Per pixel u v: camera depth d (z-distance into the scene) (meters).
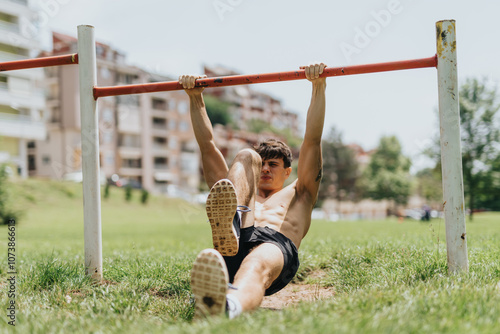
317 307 2.35
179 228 18.73
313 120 3.20
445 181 3.22
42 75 36.59
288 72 3.38
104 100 46.25
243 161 2.85
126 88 3.65
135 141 50.44
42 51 34.53
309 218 3.18
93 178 3.68
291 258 2.79
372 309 2.27
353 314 2.17
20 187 27.91
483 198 25.45
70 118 41.31
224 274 2.13
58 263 4.11
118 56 32.12
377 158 58.31
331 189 55.16
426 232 7.19
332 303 2.43
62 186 30.30
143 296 3.21
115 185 38.09
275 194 3.19
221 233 2.49
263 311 2.30
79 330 2.27
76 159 40.97
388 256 4.21
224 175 3.40
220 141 60.91
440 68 3.21
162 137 54.06
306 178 3.17
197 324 2.06
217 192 2.46
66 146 41.09
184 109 56.69
